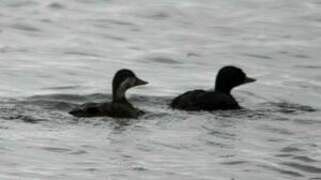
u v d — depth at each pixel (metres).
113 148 15.33
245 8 29.86
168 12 29.02
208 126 17.08
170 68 23.28
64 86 20.92
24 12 28.50
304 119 18.05
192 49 25.12
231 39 26.28
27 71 22.30
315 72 23.19
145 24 27.69
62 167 14.22
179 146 15.69
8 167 14.08
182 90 21.05
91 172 14.04
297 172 14.60
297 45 25.70
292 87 21.62
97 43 25.50
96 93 20.25
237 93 20.78
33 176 13.69
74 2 30.02
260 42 25.97
